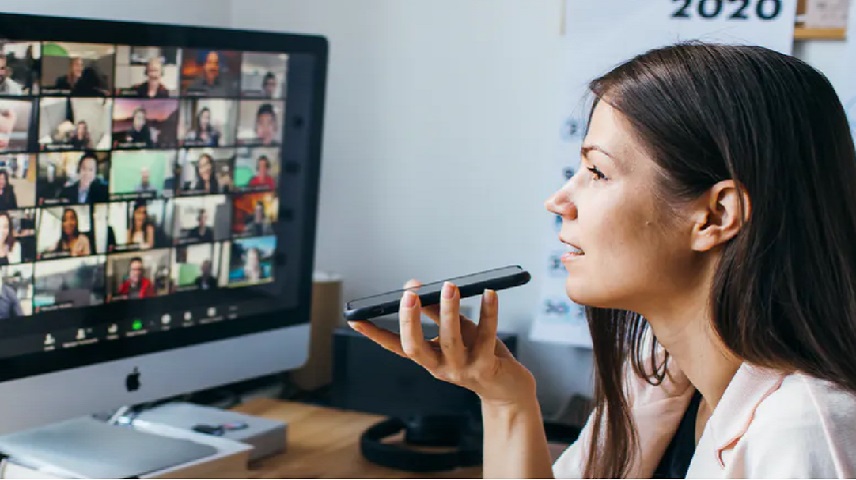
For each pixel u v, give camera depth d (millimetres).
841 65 1653
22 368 1295
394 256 1988
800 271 909
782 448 896
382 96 1963
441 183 1933
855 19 1631
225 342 1541
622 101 948
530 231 1868
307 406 1790
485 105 1881
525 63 1842
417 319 973
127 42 1365
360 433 1662
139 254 1417
